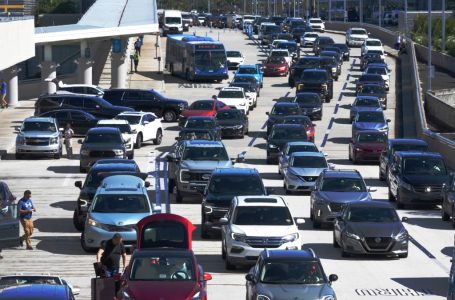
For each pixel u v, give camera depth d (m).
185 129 143.88
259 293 61.69
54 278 57.59
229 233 79.69
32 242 90.12
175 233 72.69
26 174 129.12
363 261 83.62
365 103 180.25
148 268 60.25
